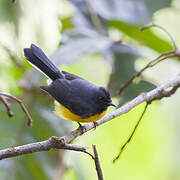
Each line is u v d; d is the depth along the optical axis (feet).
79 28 38.65
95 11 38.52
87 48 34.58
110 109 46.19
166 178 47.29
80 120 32.81
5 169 31.35
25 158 32.24
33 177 31.96
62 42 35.42
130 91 37.76
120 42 39.14
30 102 35.06
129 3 38.27
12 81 39.68
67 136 27.96
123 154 47.62
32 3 38.29
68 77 34.50
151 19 38.19
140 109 48.29
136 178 47.62
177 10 42.52
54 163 32.86
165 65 46.19
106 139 47.14
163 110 49.52
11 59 38.19
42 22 39.68
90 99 32.19
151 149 48.16
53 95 32.35
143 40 40.88
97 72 46.21
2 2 36.37
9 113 28.25
